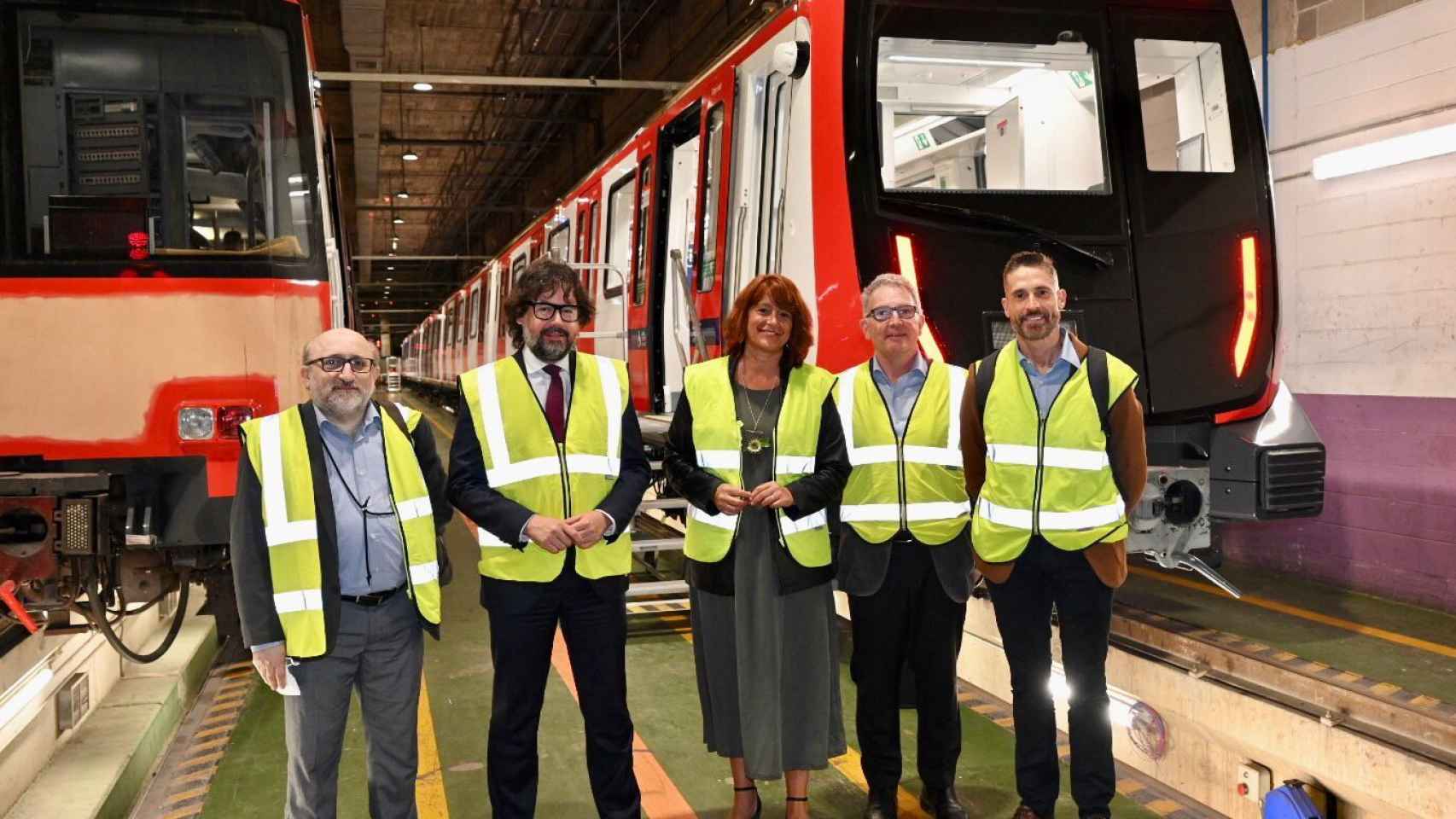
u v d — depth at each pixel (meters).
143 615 5.29
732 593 3.25
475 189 27.86
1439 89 4.88
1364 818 3.22
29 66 4.32
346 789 3.92
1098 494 3.12
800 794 3.27
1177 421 4.49
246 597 2.75
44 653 3.86
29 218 4.26
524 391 3.05
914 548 3.31
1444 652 4.22
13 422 4.12
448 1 14.97
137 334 4.22
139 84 4.40
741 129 5.51
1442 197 4.89
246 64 4.49
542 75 18.45
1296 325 5.71
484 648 5.69
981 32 4.48
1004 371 3.24
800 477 3.23
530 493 3.02
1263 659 3.67
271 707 4.86
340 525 2.81
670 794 3.79
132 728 4.13
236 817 3.71
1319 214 5.54
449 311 21.73
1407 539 5.10
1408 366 5.08
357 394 2.79
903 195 4.35
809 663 3.26
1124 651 4.18
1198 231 4.56
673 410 6.84
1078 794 3.19
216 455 4.29
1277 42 5.74
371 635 2.86
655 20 15.70
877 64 4.47
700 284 6.07
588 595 3.08
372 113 16.17
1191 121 4.78
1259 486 4.52
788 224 4.73
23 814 3.34
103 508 3.84
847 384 3.46
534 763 3.10
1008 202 4.40
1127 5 4.61
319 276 4.49
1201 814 3.67
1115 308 4.43
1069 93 4.91
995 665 4.75
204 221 4.44
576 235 9.89
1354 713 3.24
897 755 3.39
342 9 12.25
